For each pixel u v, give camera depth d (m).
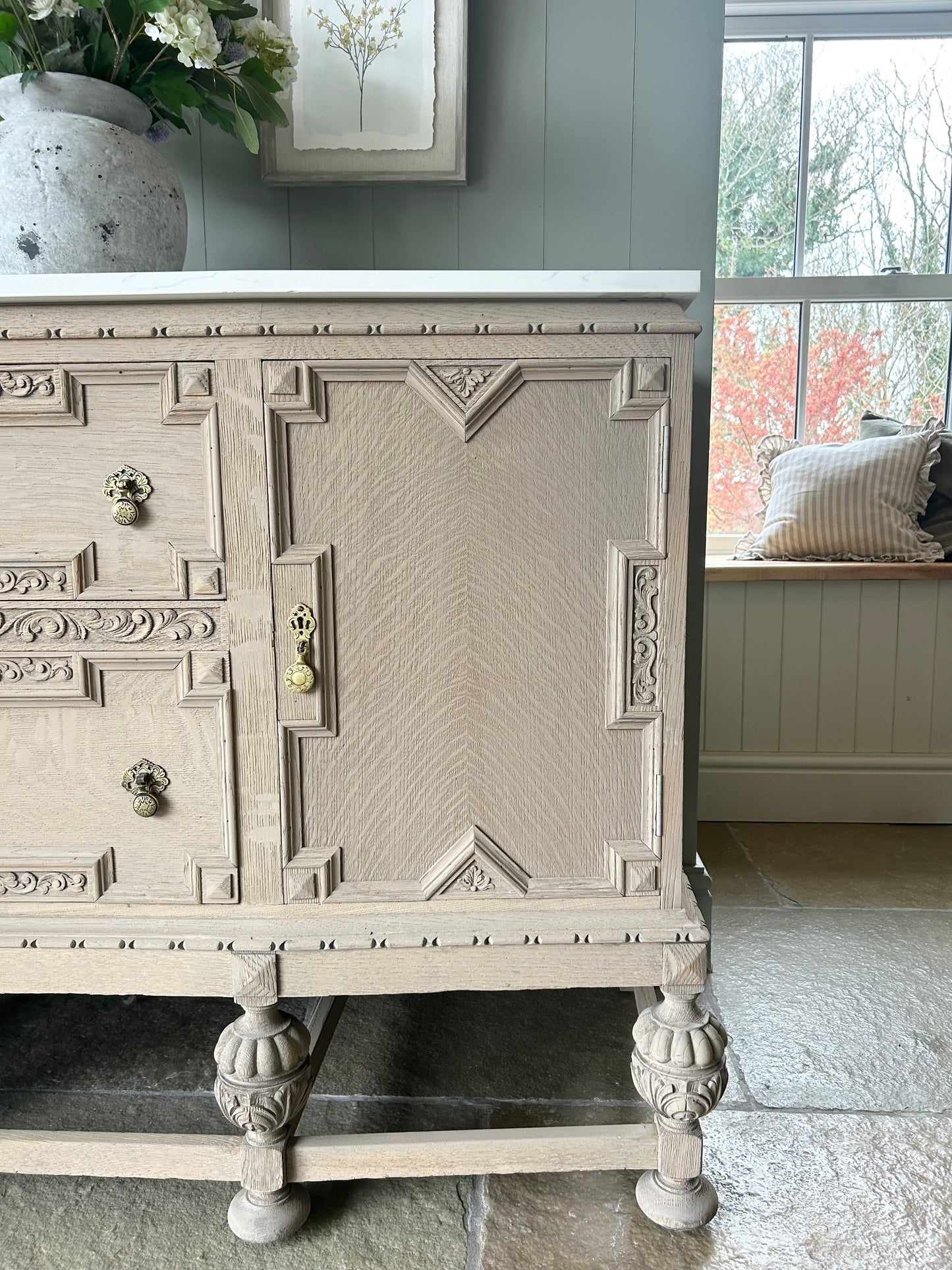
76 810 0.92
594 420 0.87
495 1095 1.16
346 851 0.92
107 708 0.90
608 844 0.92
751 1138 1.08
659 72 1.27
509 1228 0.95
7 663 0.89
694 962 0.90
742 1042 1.27
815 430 2.37
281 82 1.14
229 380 0.85
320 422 0.86
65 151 0.93
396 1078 1.20
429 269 1.31
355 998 1.41
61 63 0.99
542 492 0.87
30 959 0.91
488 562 0.88
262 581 0.87
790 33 2.20
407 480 0.87
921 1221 0.96
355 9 1.24
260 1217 0.93
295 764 0.90
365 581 0.88
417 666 0.89
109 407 0.86
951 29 2.19
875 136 2.26
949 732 2.10
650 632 0.89
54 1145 0.93
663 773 0.91
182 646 0.89
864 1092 1.17
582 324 0.84
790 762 2.11
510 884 0.92
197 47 0.94
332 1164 0.93
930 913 1.67
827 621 2.05
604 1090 1.17
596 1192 1.01
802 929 1.60
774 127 2.26
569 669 0.90
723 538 2.37
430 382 0.85
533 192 1.29
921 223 2.30
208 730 0.90
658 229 1.30
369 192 1.30
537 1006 1.38
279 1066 0.90
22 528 0.88
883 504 2.06
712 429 2.37
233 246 1.31
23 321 0.85
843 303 2.31
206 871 0.91
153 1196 1.01
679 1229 0.94
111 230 0.96
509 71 1.27
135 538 0.88
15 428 0.87
